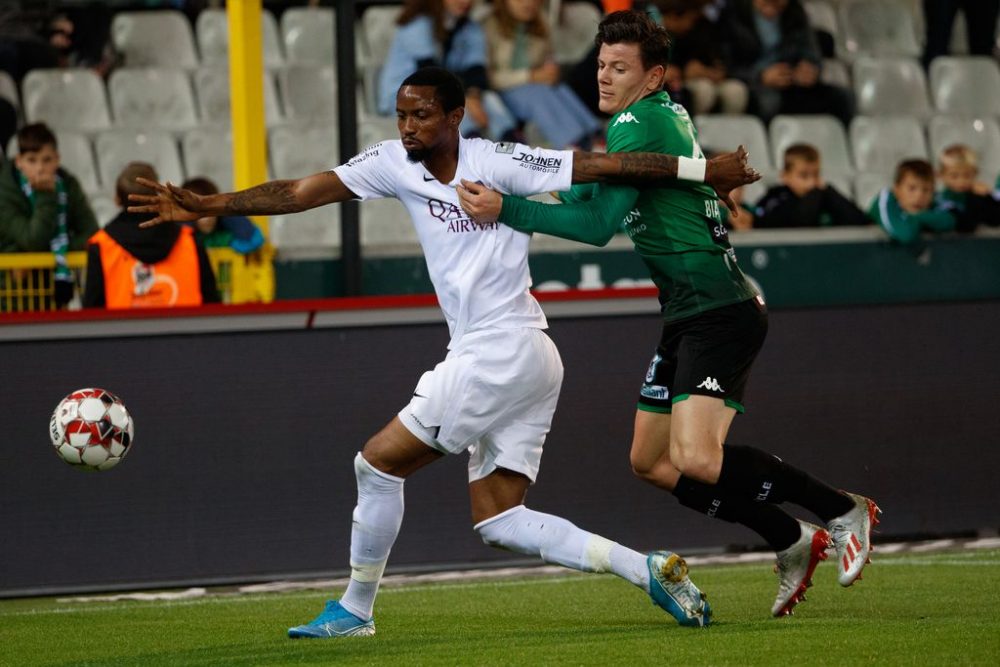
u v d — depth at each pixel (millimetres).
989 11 43406
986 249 34906
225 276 29141
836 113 39312
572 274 32531
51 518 22031
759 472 16781
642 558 15906
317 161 36125
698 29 37469
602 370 23812
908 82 41750
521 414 15969
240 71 27234
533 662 13766
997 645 14016
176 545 22391
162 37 39000
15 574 21859
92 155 36031
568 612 18484
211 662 14617
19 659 15789
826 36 40812
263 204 16047
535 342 15891
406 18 34781
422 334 23281
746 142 37562
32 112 36906
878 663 13234
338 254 30719
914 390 24797
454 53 34594
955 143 40562
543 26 35250
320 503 22922
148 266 25609
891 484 24672
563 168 15625
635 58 16562
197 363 22531
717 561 23531
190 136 36469
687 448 16234
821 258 34125
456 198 15625
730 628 15773
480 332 15711
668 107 16484
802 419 24328
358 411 23062
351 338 23047
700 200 16562
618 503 23828
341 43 28062
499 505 16203
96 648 16406
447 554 23406
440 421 15602
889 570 21266
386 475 15750
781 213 34094
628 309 24219
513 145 15781
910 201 34094
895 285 34594
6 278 28203
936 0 42781
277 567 22734
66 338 22156
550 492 23547
